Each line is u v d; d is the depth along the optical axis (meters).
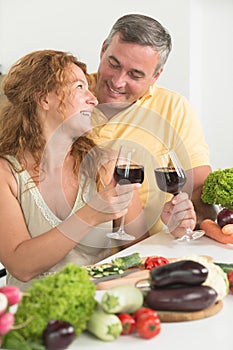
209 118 4.97
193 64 4.72
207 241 2.45
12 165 2.23
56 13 4.94
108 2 4.79
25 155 2.25
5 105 2.31
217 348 1.39
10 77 2.27
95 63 4.90
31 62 2.22
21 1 5.00
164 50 2.70
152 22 2.67
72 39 4.93
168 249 2.32
